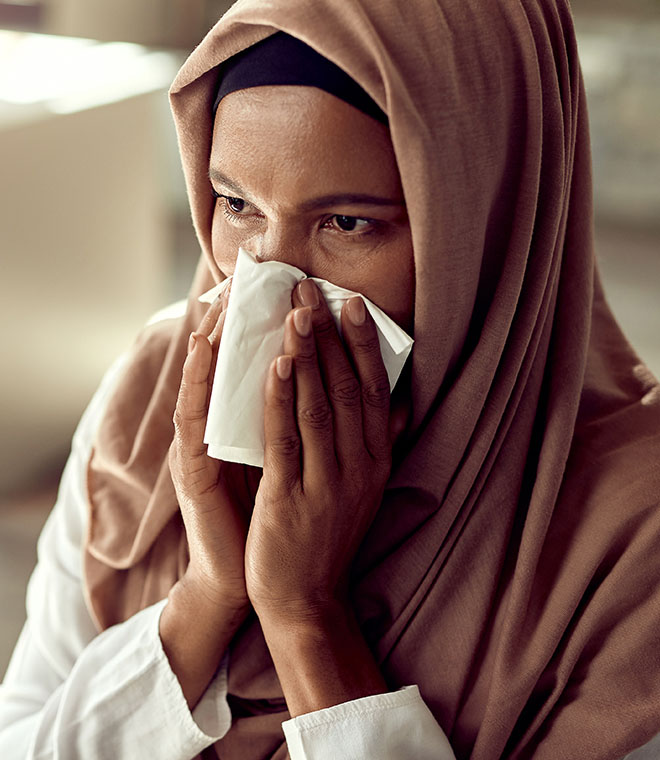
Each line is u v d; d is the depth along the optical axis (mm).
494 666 835
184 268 4496
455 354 799
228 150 733
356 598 895
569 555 832
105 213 3010
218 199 807
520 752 838
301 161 700
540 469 842
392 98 660
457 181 709
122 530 1035
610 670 801
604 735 788
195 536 880
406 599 873
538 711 831
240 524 882
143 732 895
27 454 2826
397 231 736
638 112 5129
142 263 3268
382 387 783
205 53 729
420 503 865
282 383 752
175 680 891
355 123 691
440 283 732
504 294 784
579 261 863
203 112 793
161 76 3393
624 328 3959
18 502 2746
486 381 800
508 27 737
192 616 899
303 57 688
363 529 855
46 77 3072
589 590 833
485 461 844
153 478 1030
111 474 1065
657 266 4734
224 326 754
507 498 850
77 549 1097
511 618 821
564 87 811
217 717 908
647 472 833
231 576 877
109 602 1030
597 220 5289
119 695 896
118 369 1174
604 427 889
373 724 802
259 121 708
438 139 689
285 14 680
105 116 2920
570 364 854
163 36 3777
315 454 791
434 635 859
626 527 814
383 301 757
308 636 833
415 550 866
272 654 854
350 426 793
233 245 798
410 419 832
